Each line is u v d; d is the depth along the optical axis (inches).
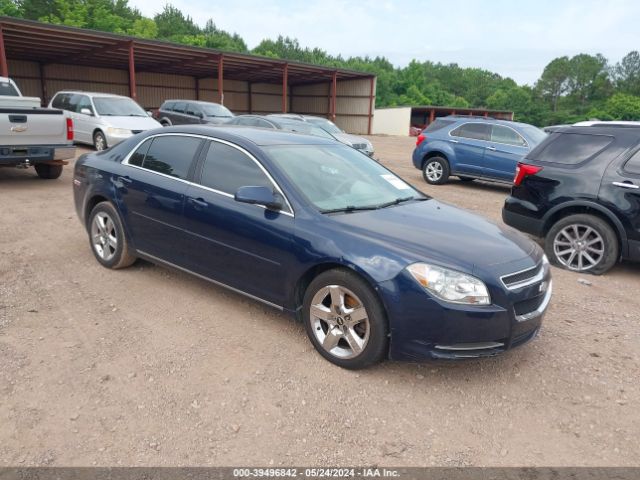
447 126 489.1
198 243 167.3
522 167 252.5
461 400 128.6
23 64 1327.5
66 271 201.6
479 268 127.4
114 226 196.2
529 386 136.6
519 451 111.2
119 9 3324.3
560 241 240.8
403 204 167.0
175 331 156.4
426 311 124.4
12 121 338.6
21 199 328.2
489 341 127.9
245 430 113.3
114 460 102.5
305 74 1627.7
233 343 150.6
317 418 118.6
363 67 4589.1
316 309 141.8
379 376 136.9
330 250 135.5
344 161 179.6
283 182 151.9
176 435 110.6
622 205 219.8
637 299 204.1
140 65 1437.0
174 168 178.2
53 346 144.2
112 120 533.0
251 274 154.9
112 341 148.6
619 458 110.3
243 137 169.5
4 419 112.7
